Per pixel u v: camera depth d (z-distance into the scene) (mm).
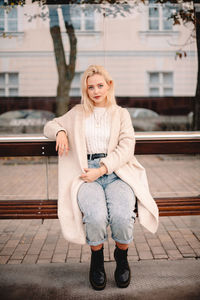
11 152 2508
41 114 9883
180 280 2105
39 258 2496
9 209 2223
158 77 11273
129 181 2105
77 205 1992
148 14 10594
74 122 2244
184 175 5672
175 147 2562
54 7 7820
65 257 2510
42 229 3184
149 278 2135
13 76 10461
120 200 1961
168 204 2258
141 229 3129
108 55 11070
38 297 1941
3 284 2098
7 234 3051
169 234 2977
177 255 2508
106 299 1910
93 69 2184
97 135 2201
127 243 1938
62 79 9367
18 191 4641
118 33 10961
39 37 10289
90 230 1886
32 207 2236
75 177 2102
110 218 1926
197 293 1953
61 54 9102
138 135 2604
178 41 10891
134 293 1965
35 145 2506
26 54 10391
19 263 2406
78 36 10797
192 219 3381
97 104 2293
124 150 2123
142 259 2447
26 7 8086
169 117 10008
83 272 2246
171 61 11102
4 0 4375
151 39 10930
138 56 11117
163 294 1949
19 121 9359
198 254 2518
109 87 2275
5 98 10406
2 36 7715
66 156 2273
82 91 2254
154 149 2561
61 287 2053
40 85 10570
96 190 2014
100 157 2189
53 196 4344
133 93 11219
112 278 2152
